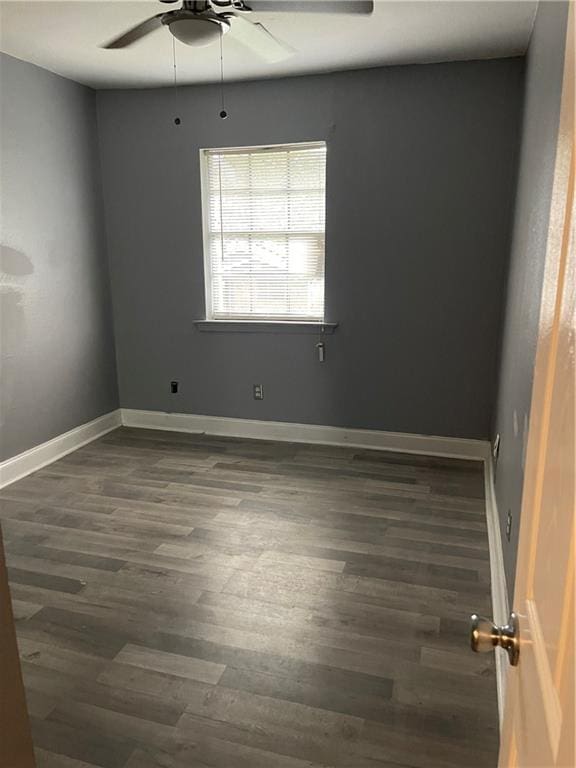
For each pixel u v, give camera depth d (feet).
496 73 11.19
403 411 13.29
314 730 5.83
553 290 2.67
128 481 11.79
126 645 7.07
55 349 12.89
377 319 13.02
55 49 10.59
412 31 9.58
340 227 12.82
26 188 11.74
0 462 11.60
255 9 7.86
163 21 7.32
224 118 13.01
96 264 14.15
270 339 13.87
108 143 13.88
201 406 14.84
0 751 3.05
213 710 6.09
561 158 2.67
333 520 10.09
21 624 7.46
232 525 9.95
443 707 6.11
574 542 1.89
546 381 2.75
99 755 5.58
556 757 1.93
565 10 5.49
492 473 11.07
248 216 13.55
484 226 11.91
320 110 12.39
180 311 14.40
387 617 7.52
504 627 3.06
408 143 12.00
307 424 14.10
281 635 7.22
